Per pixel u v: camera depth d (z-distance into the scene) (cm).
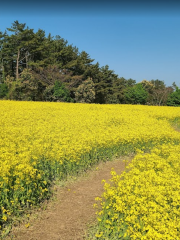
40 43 5816
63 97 4603
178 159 962
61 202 760
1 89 4534
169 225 495
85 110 2558
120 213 577
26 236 595
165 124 1920
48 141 1140
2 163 747
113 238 538
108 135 1278
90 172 1002
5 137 1162
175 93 5438
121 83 7181
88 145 1092
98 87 5925
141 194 615
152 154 1014
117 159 1175
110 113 2417
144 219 518
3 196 637
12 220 632
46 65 5553
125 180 696
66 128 1449
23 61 6206
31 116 1928
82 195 809
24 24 5831
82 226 638
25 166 730
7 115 1888
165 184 701
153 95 7469
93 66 5972
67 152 962
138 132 1391
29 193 689
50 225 641
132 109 3019
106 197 616
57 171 898
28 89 4569
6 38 5934
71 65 5612
